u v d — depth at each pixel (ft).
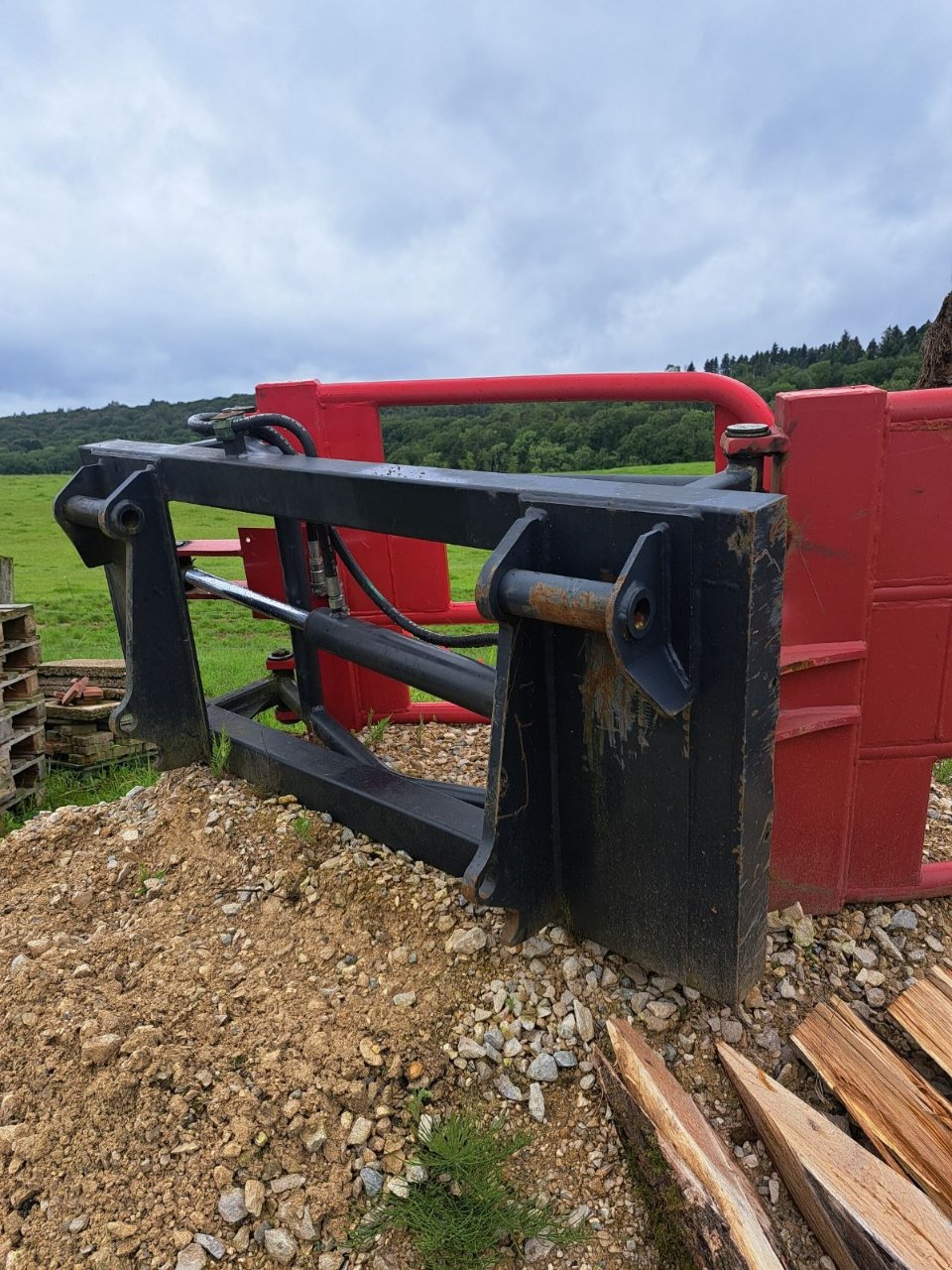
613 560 5.38
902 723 7.00
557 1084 6.07
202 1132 5.81
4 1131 5.95
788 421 6.33
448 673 7.98
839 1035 6.24
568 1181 5.60
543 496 5.69
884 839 7.37
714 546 4.93
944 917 7.54
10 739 13.83
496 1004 6.48
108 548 9.97
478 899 6.09
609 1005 6.43
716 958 5.88
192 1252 5.25
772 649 5.20
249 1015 6.61
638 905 6.22
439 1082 6.06
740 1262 4.65
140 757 15.66
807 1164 5.18
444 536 6.55
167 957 7.29
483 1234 5.26
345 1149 5.71
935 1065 6.28
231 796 9.18
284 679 11.79
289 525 9.91
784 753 6.90
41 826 9.46
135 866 8.54
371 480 6.88
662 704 5.11
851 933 7.32
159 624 9.25
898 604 6.69
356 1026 6.41
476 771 11.22
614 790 6.04
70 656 26.20
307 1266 5.22
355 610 11.66
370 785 8.32
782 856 7.18
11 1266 5.27
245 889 7.97
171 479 8.83
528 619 5.81
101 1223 5.42
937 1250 4.68
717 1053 6.15
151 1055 6.30
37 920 8.02
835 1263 5.14
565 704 6.10
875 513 6.46
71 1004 6.83
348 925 7.39
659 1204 5.24
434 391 10.40
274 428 10.81
